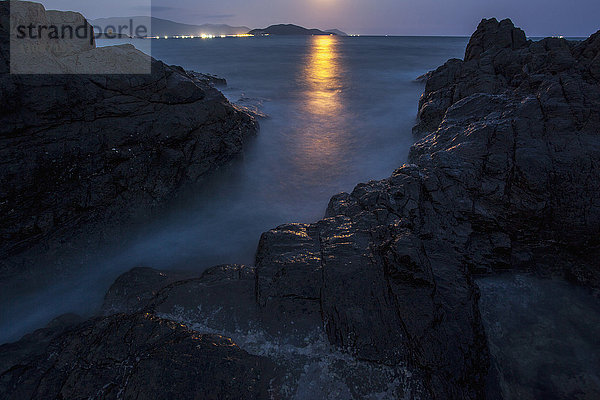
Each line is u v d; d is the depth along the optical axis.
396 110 21.67
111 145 7.77
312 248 6.83
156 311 5.80
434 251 6.93
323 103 23.81
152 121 8.54
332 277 5.93
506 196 7.82
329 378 4.73
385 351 5.03
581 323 6.21
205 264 8.48
